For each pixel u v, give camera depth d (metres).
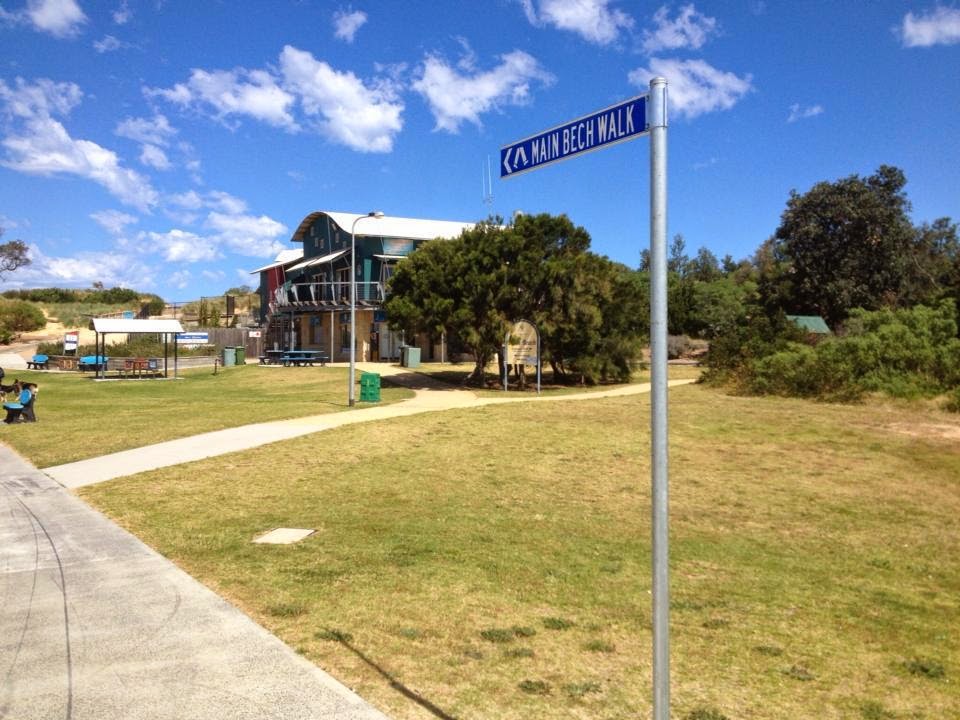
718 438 16.58
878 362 24.38
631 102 2.95
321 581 6.65
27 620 5.54
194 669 4.63
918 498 11.68
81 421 19.53
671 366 47.94
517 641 5.41
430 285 29.64
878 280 51.12
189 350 52.78
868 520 10.43
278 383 33.19
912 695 4.91
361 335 44.41
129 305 86.62
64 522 8.88
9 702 4.19
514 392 29.41
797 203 53.47
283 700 4.20
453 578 6.97
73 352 50.56
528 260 29.34
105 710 4.08
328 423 18.53
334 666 4.74
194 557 7.38
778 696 4.75
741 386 27.09
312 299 46.84
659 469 2.78
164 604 5.90
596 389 31.30
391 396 26.78
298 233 52.50
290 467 12.73
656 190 2.79
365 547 8.00
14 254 68.12
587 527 9.45
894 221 51.31
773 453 14.94
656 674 2.83
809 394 24.64
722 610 6.61
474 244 30.16
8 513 9.38
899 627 6.40
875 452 15.06
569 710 4.25
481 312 29.77
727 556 8.53
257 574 6.81
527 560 7.79
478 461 13.63
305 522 9.14
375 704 4.20
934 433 17.12
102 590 6.27
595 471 12.99
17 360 53.00
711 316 58.34
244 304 88.19
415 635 5.41
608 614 6.19
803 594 7.24
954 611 6.96
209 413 21.25
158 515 9.30
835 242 52.00
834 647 5.81
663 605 2.82
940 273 50.22
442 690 4.45
